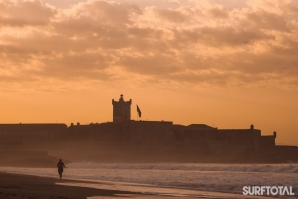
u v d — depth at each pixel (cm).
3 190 18725
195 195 18512
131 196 17838
